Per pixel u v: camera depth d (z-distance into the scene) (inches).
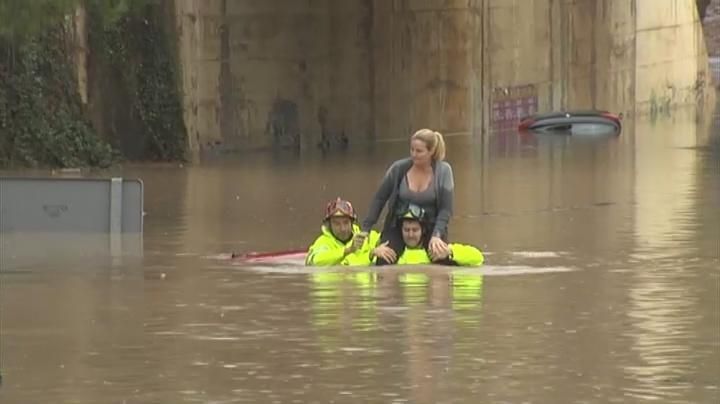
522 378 1860.2
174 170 5876.0
